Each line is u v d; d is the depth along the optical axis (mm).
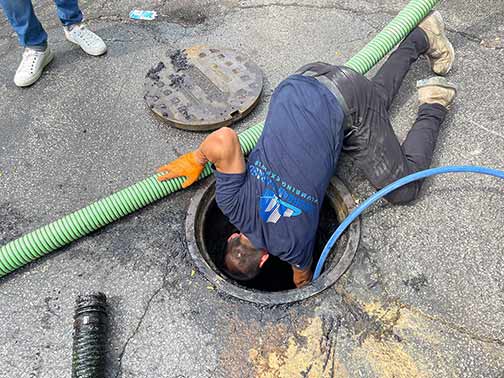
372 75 3186
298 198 2176
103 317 2258
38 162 2887
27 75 3184
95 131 2998
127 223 2631
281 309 2326
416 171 2572
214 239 2895
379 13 3518
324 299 2348
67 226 2500
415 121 2830
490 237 2498
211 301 2361
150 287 2420
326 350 2221
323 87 2264
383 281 2389
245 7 3617
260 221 2215
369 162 2469
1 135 3020
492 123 2922
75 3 3219
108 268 2488
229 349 2240
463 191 2652
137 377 2186
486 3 3537
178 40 3453
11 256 2420
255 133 2805
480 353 2180
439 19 3029
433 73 3174
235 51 3258
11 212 2701
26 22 2994
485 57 3234
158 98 3020
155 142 2930
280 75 3213
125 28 3549
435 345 2209
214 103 2979
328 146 2225
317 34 3428
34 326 2332
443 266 2420
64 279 2463
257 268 2518
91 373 2098
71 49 3436
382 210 2600
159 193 2629
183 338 2273
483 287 2354
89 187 2771
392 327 2264
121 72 3279
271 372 2180
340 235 2594
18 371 2217
